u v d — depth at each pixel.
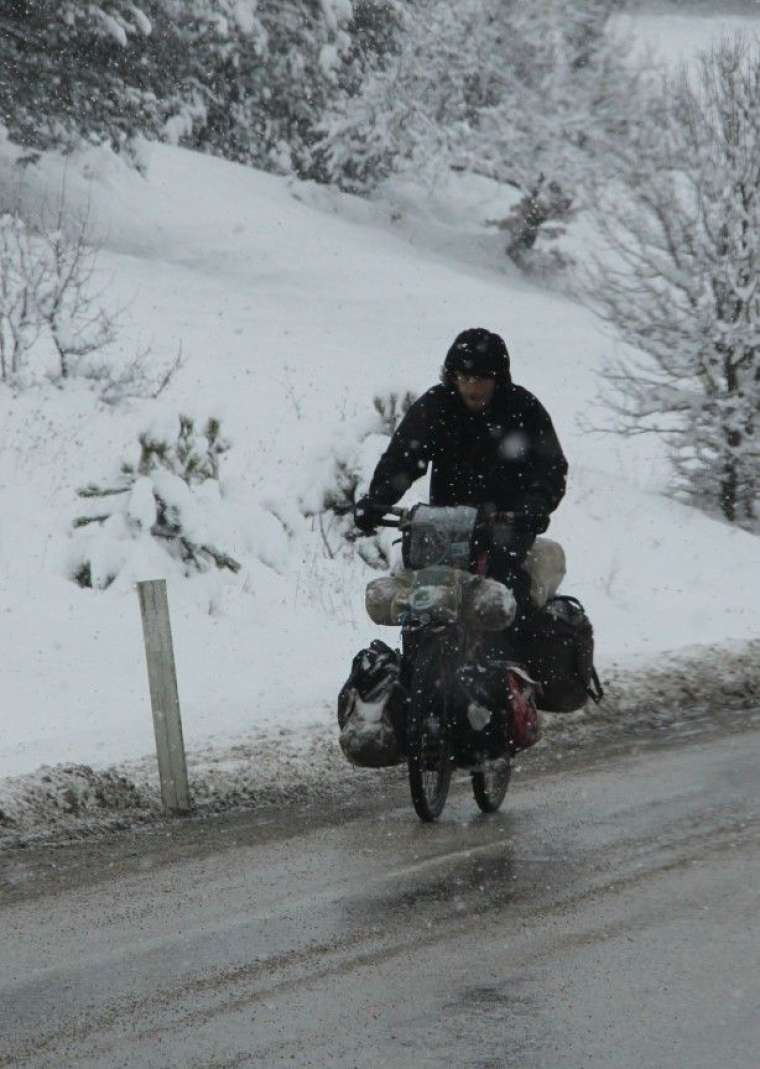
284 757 35.12
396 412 66.19
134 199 149.50
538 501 28.38
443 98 192.38
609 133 189.62
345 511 63.62
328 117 185.50
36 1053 16.69
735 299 81.56
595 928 21.19
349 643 52.91
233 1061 16.31
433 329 131.25
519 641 29.30
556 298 173.50
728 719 41.75
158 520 55.88
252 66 178.38
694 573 70.81
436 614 27.30
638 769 34.31
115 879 25.33
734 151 81.31
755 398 81.69
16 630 48.41
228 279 136.50
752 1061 16.11
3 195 135.88
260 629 52.72
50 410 71.94
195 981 19.23
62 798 31.06
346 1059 16.30
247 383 89.50
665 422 99.94
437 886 23.88
